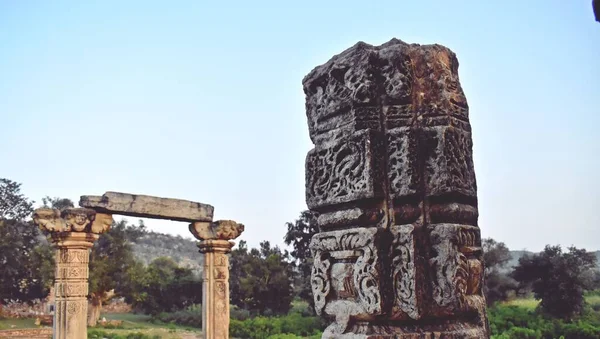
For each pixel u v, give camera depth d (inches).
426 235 157.6
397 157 159.8
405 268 152.7
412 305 149.5
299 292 1974.7
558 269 1521.9
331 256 169.2
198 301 2133.4
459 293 151.9
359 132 161.8
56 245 538.3
